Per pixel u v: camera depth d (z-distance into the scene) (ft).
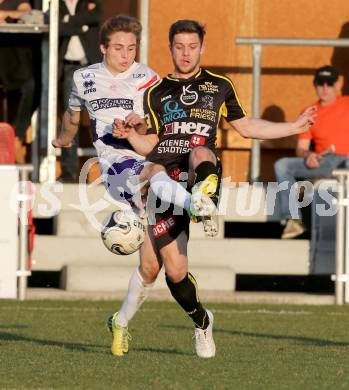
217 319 109.29
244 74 151.84
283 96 153.79
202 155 77.20
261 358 83.10
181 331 99.45
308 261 131.64
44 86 142.20
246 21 151.84
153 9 149.59
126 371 76.13
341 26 153.48
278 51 153.48
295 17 152.76
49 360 81.00
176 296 79.61
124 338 83.35
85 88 90.22
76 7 141.18
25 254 123.75
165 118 80.89
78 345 89.61
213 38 151.53
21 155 155.74
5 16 144.36
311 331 100.42
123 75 90.12
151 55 149.89
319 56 153.89
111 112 89.56
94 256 130.11
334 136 136.87
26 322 104.37
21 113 146.00
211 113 80.64
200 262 131.03
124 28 88.84
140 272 81.15
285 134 82.48
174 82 81.30
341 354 85.92
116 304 120.67
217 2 151.02
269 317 111.55
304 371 77.25
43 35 141.79
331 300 126.93
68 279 126.82
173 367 78.07
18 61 144.66
